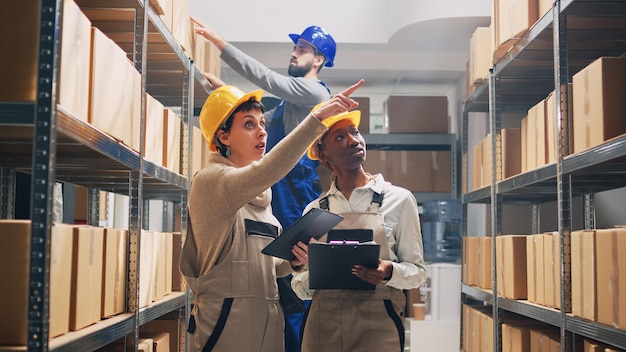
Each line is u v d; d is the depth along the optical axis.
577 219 4.07
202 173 2.16
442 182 6.32
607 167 2.70
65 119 1.68
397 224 2.44
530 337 3.28
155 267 2.96
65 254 1.84
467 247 4.68
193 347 2.17
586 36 3.05
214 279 2.15
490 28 4.18
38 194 1.57
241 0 5.38
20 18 1.63
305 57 4.17
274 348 2.23
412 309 5.82
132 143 2.41
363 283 2.29
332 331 2.32
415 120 6.37
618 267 2.19
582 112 2.58
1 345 1.60
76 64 1.82
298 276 2.54
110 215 4.09
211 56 4.29
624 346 2.11
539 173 3.04
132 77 2.39
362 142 2.49
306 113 4.05
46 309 1.57
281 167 2.01
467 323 4.61
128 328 2.35
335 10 5.45
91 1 2.49
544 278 3.03
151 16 2.68
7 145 2.19
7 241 1.62
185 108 3.59
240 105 2.33
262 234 2.25
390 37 5.36
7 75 1.62
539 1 3.07
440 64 5.87
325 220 2.19
